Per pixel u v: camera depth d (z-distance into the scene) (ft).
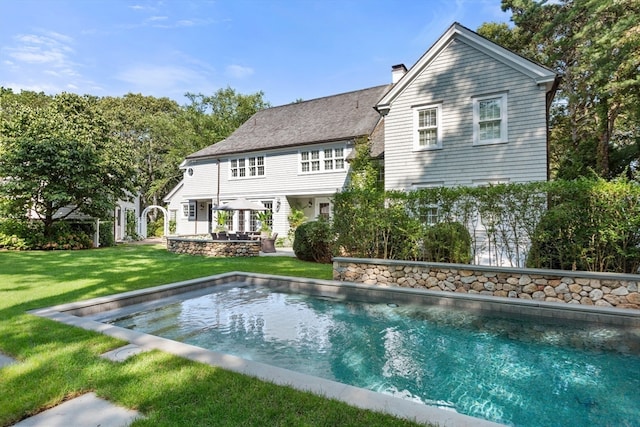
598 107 47.09
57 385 9.24
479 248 24.81
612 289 18.78
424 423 7.42
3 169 48.73
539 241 22.04
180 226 77.36
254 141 68.49
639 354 14.65
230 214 69.46
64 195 50.24
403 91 42.91
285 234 62.59
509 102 36.94
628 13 37.65
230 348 15.26
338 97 69.41
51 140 50.49
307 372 12.98
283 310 21.35
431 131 41.50
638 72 39.32
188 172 75.36
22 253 46.14
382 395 8.66
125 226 81.25
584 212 20.81
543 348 15.38
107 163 55.88
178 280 26.11
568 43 48.47
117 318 19.03
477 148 38.50
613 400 11.05
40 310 16.83
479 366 13.60
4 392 8.93
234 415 7.89
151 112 124.06
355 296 24.12
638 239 19.71
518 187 22.89
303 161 60.85
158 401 8.50
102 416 7.99
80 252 48.37
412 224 26.00
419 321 19.20
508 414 10.26
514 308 19.52
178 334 16.94
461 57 39.63
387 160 43.65
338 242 29.73
